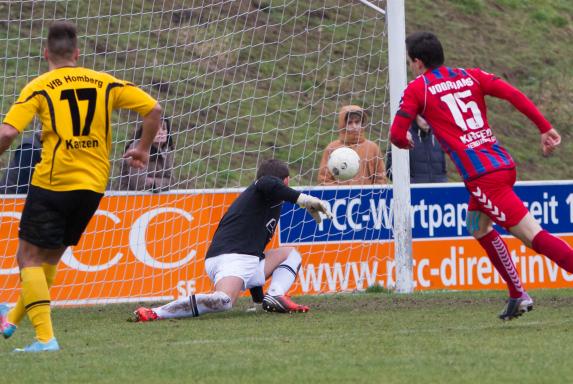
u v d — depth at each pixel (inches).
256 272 1071.0
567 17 3203.7
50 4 2127.2
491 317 1000.9
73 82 789.9
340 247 1355.8
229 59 2151.8
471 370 656.4
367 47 2393.0
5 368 697.6
